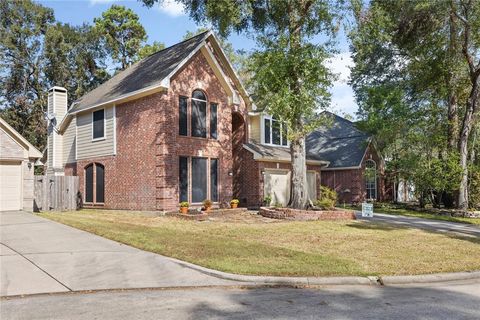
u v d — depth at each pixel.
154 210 17.92
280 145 25.66
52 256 9.06
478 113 24.83
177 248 9.90
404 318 5.42
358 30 17.39
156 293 6.65
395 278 7.70
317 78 16.94
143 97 18.80
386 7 22.75
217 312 5.60
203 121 19.88
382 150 29.38
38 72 42.28
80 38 43.69
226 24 17.44
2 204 18.61
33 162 19.61
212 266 8.16
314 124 17.36
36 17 42.03
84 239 11.15
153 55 23.80
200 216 16.53
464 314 5.63
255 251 9.66
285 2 17.94
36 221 14.59
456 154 22.98
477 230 15.28
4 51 40.59
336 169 30.34
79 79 43.78
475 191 24.84
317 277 7.54
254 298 6.39
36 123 41.34
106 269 8.08
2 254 9.20
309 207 18.11
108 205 20.41
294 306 5.94
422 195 25.56
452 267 8.58
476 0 21.20
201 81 19.80
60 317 5.34
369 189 30.52
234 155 23.52
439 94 26.83
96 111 21.55
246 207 22.70
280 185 24.14
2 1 40.09
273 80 17.12
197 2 18.97
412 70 28.00
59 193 20.52
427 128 26.34
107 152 20.59
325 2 17.08
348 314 5.56
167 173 17.77
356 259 9.09
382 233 13.12
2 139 18.62
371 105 27.97
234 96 21.14
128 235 11.54
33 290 6.65
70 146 24.58
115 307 5.79
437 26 23.12
